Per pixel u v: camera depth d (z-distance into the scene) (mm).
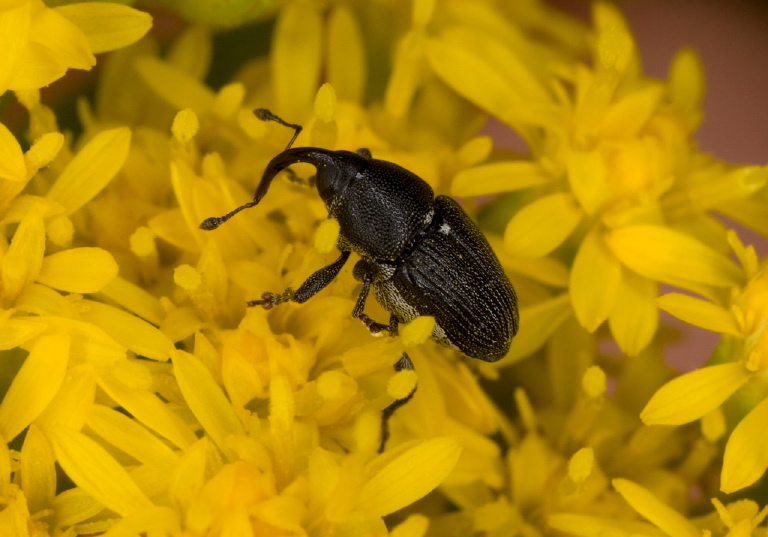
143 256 48
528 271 50
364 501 46
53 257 46
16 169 46
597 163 49
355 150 50
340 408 47
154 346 46
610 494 49
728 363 48
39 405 45
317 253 47
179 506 45
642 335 49
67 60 46
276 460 46
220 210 48
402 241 49
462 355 50
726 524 47
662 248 49
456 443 46
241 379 47
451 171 50
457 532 50
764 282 48
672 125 50
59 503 46
